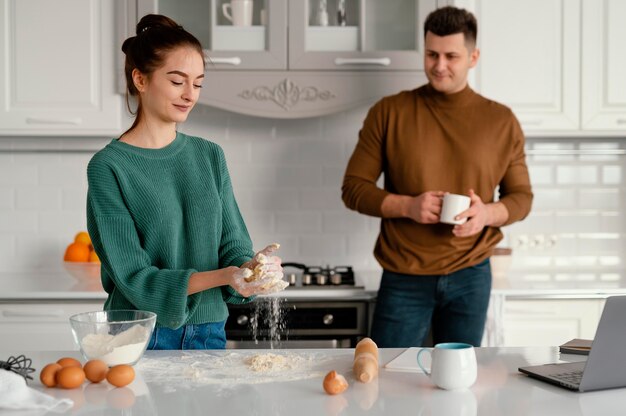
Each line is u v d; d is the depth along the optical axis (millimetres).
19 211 3537
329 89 3160
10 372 1393
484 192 2836
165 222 1916
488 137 2830
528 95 3271
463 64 2781
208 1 3162
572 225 3662
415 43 3186
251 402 1403
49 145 3521
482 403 1399
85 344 1581
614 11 3271
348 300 3029
